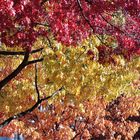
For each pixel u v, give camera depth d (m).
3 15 10.16
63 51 14.26
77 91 16.06
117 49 12.47
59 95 16.67
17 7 10.16
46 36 11.53
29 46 10.97
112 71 16.16
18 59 16.84
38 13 10.77
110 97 17.03
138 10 11.62
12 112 18.23
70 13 11.14
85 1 11.41
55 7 11.14
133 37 12.05
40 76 16.89
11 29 10.70
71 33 11.07
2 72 17.72
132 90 19.31
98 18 11.62
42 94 17.17
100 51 12.92
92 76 15.82
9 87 17.56
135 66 15.94
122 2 11.45
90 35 12.24
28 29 10.82
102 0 11.39
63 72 14.98
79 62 14.73
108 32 11.86
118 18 11.91
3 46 14.27
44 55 14.30
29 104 18.20
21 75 17.41
